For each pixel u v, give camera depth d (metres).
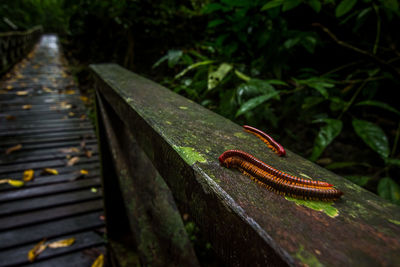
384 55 2.69
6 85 7.47
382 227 0.46
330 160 3.12
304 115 2.65
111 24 6.75
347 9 1.83
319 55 2.96
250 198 0.52
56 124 5.13
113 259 2.17
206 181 0.59
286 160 0.74
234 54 3.04
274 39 2.35
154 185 1.51
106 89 1.78
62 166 3.70
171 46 5.61
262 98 1.86
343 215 0.49
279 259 0.39
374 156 3.07
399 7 1.99
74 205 2.92
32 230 2.55
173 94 1.42
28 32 15.40
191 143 0.77
